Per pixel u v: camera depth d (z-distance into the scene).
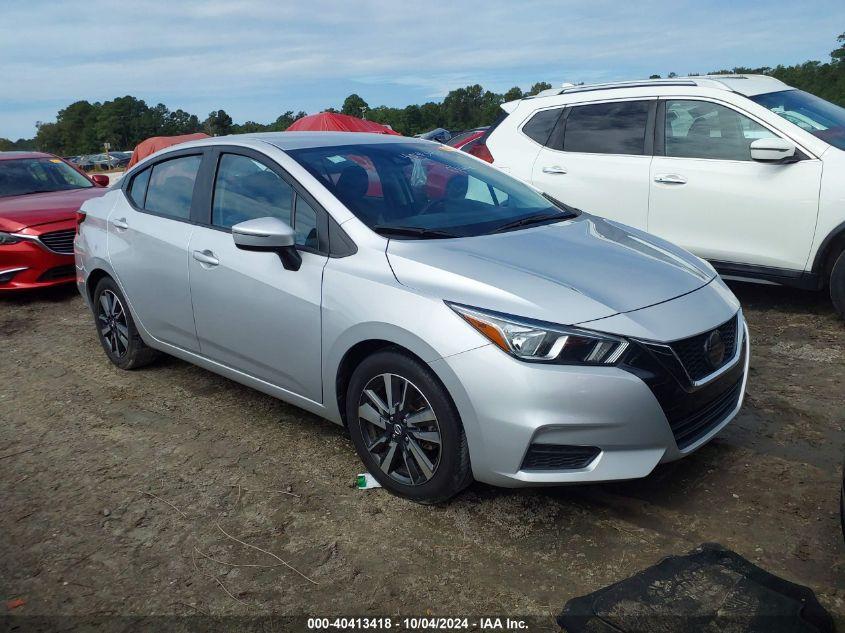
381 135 4.36
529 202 4.02
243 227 3.29
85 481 3.55
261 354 3.68
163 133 173.75
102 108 170.38
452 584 2.64
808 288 5.23
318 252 3.36
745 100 5.40
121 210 4.66
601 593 2.52
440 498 3.05
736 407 3.27
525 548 2.82
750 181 5.27
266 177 3.72
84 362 5.33
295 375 3.53
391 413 3.10
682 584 2.54
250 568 2.80
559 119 6.30
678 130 5.68
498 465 2.80
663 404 2.78
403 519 3.06
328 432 3.94
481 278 2.93
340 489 3.34
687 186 5.54
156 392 4.63
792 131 5.17
